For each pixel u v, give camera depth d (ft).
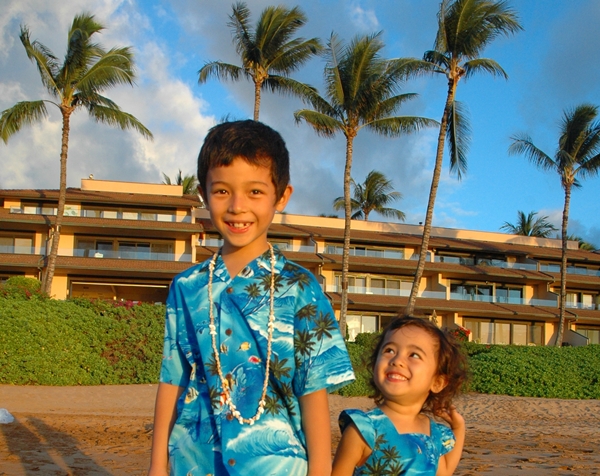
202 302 6.66
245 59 100.48
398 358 8.75
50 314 61.11
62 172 98.84
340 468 8.54
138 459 23.30
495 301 146.20
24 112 90.68
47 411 43.27
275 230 133.90
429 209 97.86
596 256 158.10
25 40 90.79
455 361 9.12
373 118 99.50
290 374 6.33
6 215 115.75
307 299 6.52
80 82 92.58
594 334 152.56
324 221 146.00
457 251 147.64
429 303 135.64
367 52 95.55
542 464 24.54
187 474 6.29
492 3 86.48
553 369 71.46
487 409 57.72
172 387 6.95
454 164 95.14
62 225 117.19
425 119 99.40
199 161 6.88
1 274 119.14
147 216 126.62
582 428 45.19
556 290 153.99
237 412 6.20
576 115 122.31
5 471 20.31
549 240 163.22
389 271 140.87
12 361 57.41
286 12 98.78
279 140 6.95
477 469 22.71
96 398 52.54
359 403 56.24
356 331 134.92
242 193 6.58
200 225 124.47
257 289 6.51
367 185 192.44
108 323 64.49
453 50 90.99
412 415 8.96
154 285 124.88
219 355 6.40
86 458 23.31
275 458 6.08
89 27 93.91
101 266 116.37
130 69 94.73
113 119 96.63
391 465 8.36
